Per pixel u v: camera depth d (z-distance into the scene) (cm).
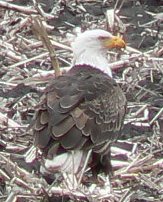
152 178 1552
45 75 1834
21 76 1858
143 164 1586
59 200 1477
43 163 1498
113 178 1550
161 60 1914
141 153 1620
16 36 2006
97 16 2130
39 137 1470
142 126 1708
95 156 1507
